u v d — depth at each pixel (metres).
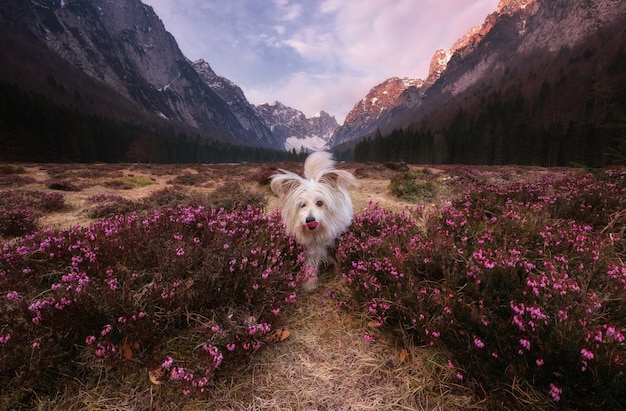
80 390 1.83
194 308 2.35
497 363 1.70
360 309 2.69
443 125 128.88
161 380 1.83
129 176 18.91
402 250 3.04
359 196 8.56
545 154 53.41
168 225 3.31
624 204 3.96
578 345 1.51
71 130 59.72
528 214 3.80
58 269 2.70
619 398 1.40
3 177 14.67
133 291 2.27
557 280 2.03
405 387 1.90
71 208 7.76
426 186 8.86
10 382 1.74
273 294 2.57
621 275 2.17
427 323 1.99
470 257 2.57
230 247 2.83
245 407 1.79
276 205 7.71
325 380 1.98
